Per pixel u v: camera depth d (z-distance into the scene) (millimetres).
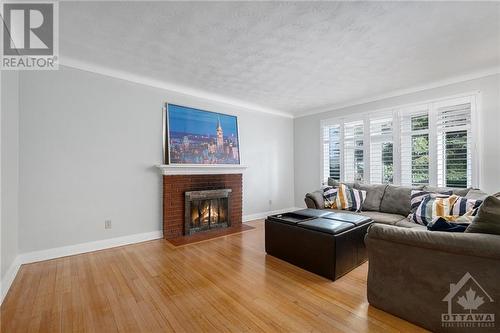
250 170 4973
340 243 2318
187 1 1854
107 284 2199
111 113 3229
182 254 2971
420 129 3822
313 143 5410
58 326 1623
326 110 5145
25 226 2643
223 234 3875
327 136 5156
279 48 2609
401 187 3600
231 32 2301
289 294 2029
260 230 4129
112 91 3240
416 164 3854
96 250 3084
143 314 1755
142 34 2330
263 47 2588
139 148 3471
